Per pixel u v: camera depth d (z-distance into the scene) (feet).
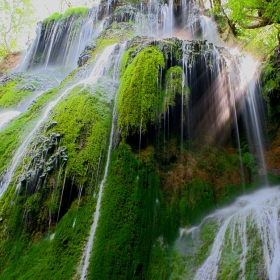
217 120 24.26
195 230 17.13
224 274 13.55
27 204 15.46
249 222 15.38
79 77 27.35
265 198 19.47
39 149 17.10
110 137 18.48
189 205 18.20
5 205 15.80
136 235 15.11
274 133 25.72
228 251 14.58
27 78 36.06
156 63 20.71
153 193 17.08
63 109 19.11
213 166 21.72
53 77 39.19
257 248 13.92
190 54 22.82
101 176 16.81
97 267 13.57
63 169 16.03
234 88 26.14
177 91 19.89
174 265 15.12
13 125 21.76
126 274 13.82
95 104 19.77
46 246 14.49
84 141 17.43
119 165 16.97
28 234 15.11
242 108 26.17
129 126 17.93
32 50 51.75
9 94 32.14
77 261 13.80
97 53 31.83
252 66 28.12
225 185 21.25
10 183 16.63
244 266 13.42
